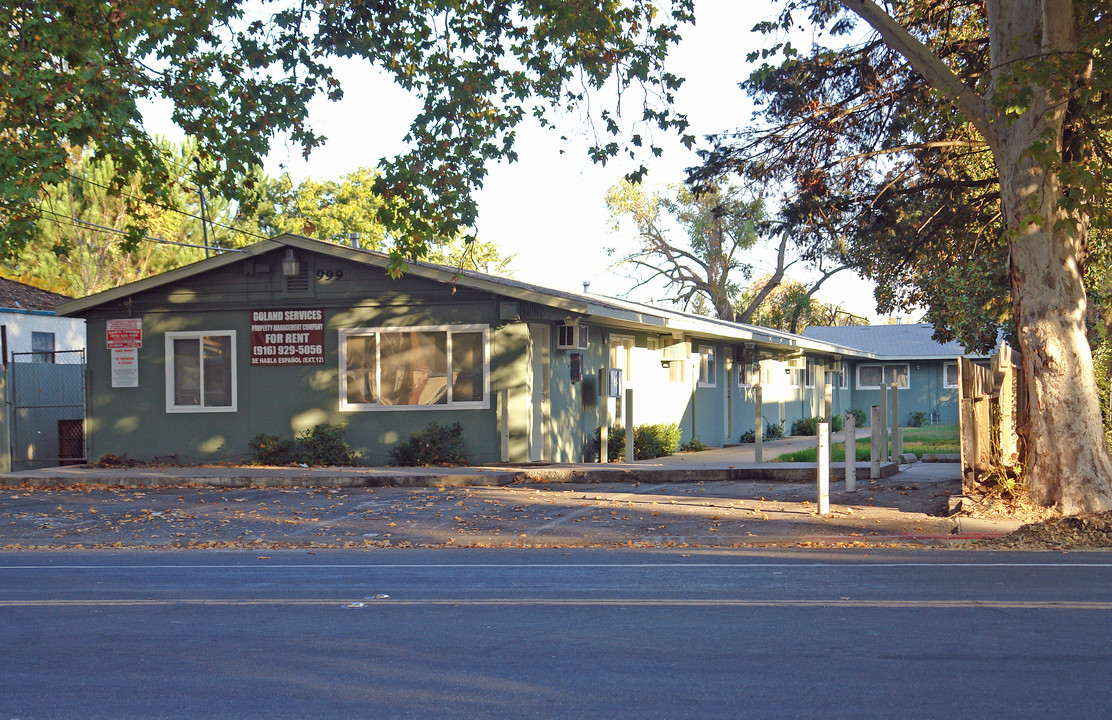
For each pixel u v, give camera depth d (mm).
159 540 12211
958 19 15820
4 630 7148
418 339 18938
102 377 20375
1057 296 11828
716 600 7926
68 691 5598
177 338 20078
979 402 13219
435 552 11086
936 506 13031
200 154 16609
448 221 14836
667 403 24766
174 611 7773
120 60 14812
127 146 16453
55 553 11453
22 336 28422
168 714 5168
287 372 19531
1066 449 11734
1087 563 9547
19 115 14297
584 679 5691
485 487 16422
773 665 5926
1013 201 11859
